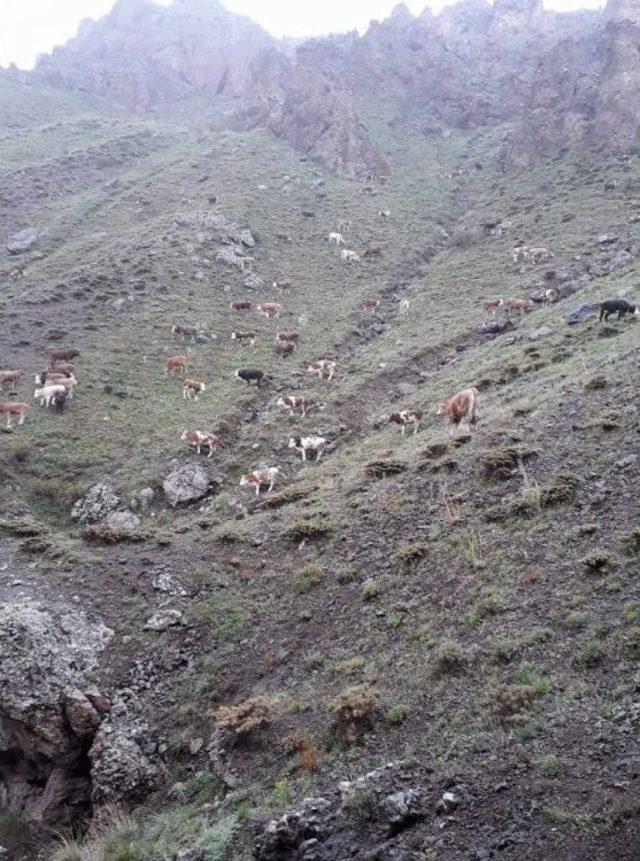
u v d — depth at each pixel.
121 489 25.17
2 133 89.50
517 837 7.00
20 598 16.22
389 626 12.75
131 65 131.25
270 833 8.33
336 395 31.45
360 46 110.38
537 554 12.70
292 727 11.14
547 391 21.64
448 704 9.95
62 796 13.21
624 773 7.34
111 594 16.86
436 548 14.60
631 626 9.77
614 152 62.94
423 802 8.00
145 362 36.19
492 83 103.25
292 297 46.81
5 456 26.58
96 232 56.34
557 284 40.12
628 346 23.42
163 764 12.17
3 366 34.50
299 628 14.11
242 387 33.62
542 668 9.77
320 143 80.56
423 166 79.25
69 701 13.66
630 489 13.50
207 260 49.81
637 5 95.69
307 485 22.36
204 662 14.15
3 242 55.78
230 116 100.06
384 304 45.84
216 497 24.16
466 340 35.97
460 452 18.91
